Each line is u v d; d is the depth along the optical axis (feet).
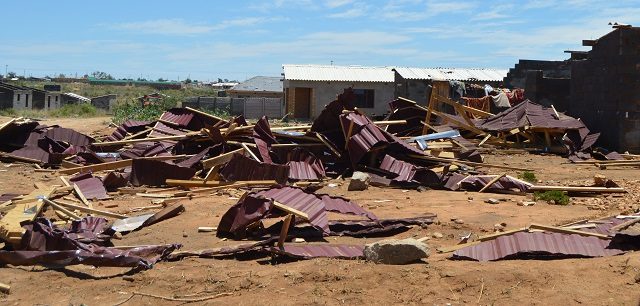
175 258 25.95
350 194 44.47
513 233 26.17
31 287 22.57
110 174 46.19
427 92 139.33
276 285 21.90
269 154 54.13
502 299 19.84
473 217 34.19
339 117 55.62
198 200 40.78
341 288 21.29
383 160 51.80
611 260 22.77
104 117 174.09
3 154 61.52
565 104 99.50
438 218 34.06
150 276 23.45
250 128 58.08
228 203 39.27
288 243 27.78
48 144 63.62
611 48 83.30
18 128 65.67
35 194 39.83
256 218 28.60
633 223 26.50
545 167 62.64
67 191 42.86
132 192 44.83
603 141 85.30
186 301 20.85
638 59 79.82
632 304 18.74
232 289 21.76
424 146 60.18
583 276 21.24
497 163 65.21
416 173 48.62
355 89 155.53
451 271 22.30
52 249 26.32
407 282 21.62
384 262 24.14
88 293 21.84
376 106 156.35
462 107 81.71
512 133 81.76
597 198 41.37
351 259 25.16
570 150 73.82
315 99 154.81
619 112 81.76
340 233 30.07
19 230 27.40
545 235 25.71
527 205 38.37
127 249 26.61
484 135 82.07
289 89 155.84
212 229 31.01
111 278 23.54
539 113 80.53
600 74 85.81
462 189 46.26
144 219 33.04
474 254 24.58
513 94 111.24
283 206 28.73
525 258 24.30
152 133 65.10
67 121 137.39
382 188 47.47
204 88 461.37
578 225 28.71
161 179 48.24
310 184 48.01
